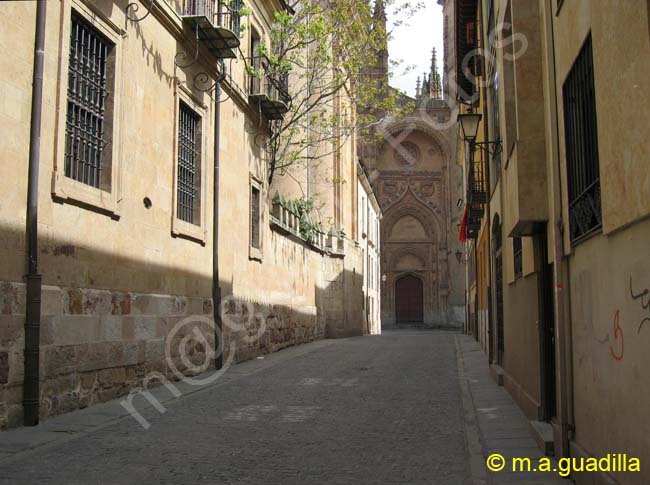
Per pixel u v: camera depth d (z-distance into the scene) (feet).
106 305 34.53
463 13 63.41
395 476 20.51
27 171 28.09
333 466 21.68
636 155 13.70
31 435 25.67
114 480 19.72
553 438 23.03
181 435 26.50
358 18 76.23
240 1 55.98
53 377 29.58
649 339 13.43
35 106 28.40
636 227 14.20
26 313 27.66
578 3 19.07
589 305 18.52
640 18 13.29
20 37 27.68
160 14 41.60
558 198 22.04
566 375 21.12
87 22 33.35
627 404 14.92
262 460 22.43
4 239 26.58
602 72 16.05
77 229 31.91
